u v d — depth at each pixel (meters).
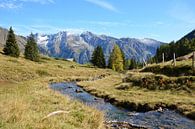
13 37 115.56
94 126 16.34
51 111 18.03
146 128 20.19
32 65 96.62
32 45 124.06
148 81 40.62
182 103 28.39
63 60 166.25
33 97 23.83
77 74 98.25
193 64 41.47
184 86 35.47
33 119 14.42
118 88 43.41
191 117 24.28
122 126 20.00
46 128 13.23
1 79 60.91
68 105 21.58
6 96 21.66
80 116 17.69
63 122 15.19
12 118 13.56
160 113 26.47
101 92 40.44
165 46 132.38
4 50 115.44
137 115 25.92
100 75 97.38
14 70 73.81
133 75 47.75
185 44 116.69
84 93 43.22
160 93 35.78
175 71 43.81
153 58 136.50
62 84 60.97
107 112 26.98
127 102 30.88
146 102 29.61
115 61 124.12
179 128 21.00
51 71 91.00
